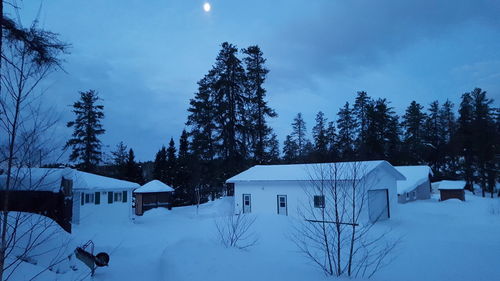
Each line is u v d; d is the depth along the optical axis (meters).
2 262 3.97
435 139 63.03
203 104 41.81
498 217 19.75
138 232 18.41
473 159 48.56
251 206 24.11
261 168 26.31
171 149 47.16
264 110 42.44
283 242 11.94
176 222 24.28
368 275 7.36
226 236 13.15
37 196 9.14
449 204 28.98
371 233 13.52
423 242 11.53
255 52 44.38
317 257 9.52
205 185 44.09
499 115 55.94
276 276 6.54
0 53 4.27
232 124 38.78
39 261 7.27
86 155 39.84
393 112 59.84
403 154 55.78
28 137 4.32
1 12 4.96
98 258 10.19
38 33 5.38
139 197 36.09
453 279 7.04
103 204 22.06
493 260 8.63
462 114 54.03
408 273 7.59
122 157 51.88
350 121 62.66
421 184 37.28
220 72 41.12
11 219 7.38
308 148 69.31
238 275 6.57
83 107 40.19
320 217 18.47
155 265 10.34
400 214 22.31
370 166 18.45
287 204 22.00
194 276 6.55
